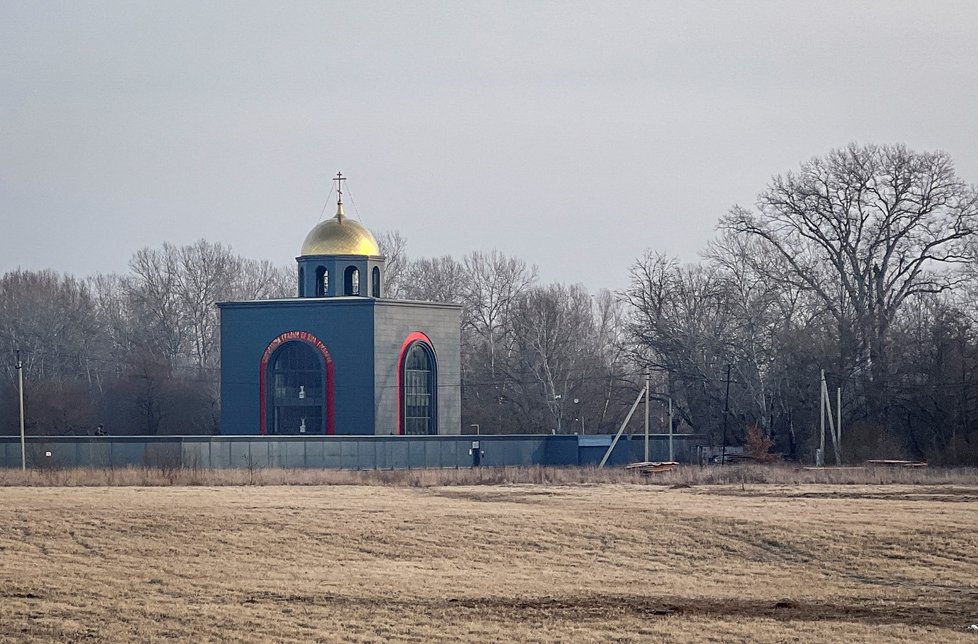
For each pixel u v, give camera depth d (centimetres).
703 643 13050
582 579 17575
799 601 15788
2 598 15338
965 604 15588
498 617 14400
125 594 15700
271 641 13125
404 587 16438
